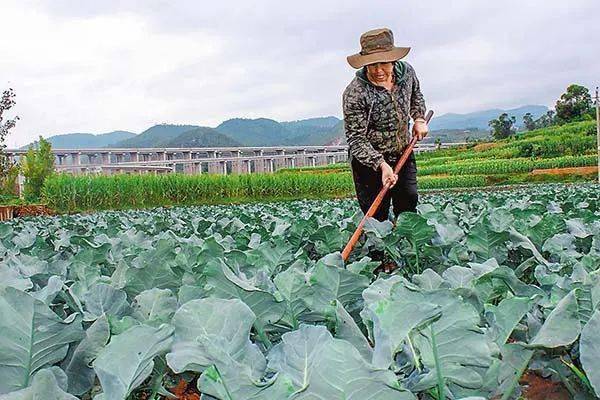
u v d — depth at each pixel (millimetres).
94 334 1587
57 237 5156
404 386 1397
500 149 77375
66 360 1578
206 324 1356
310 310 1938
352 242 3885
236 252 2594
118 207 30828
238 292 1776
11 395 1031
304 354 1190
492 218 4055
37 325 1386
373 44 5383
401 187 5832
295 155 80938
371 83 5566
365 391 1017
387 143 5676
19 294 1372
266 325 1865
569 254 3027
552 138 75750
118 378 1220
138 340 1247
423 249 3666
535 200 8531
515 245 3307
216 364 1102
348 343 1014
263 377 1298
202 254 2752
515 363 1624
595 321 1378
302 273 2176
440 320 1373
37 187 35000
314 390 1022
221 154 74500
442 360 1394
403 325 1312
